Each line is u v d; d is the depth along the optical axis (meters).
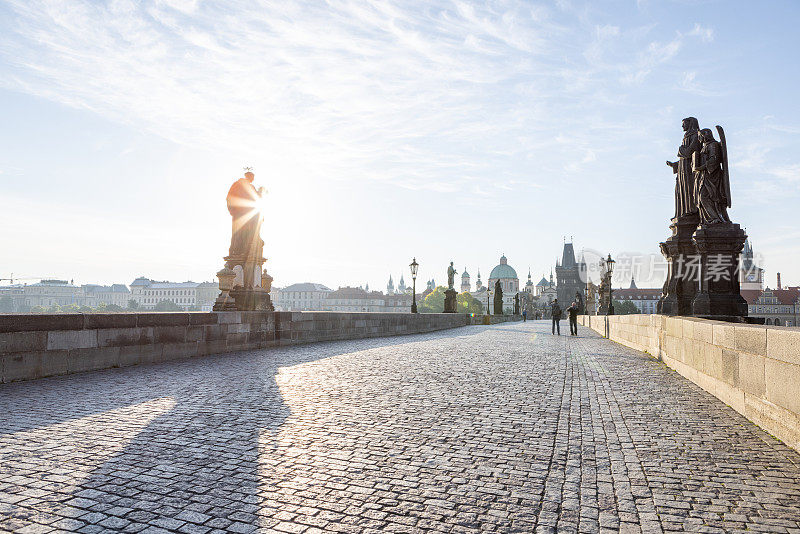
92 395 8.26
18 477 4.57
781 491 4.48
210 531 3.64
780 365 6.05
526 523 3.83
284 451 5.43
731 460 5.32
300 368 11.88
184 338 13.73
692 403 8.20
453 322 40.25
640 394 8.99
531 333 30.77
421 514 3.96
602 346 19.92
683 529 3.76
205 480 4.59
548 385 9.92
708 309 14.00
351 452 5.45
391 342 21.12
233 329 15.70
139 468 4.86
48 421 6.52
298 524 3.76
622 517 3.96
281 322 18.16
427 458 5.29
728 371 8.03
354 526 3.74
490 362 13.70
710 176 14.41
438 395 8.73
